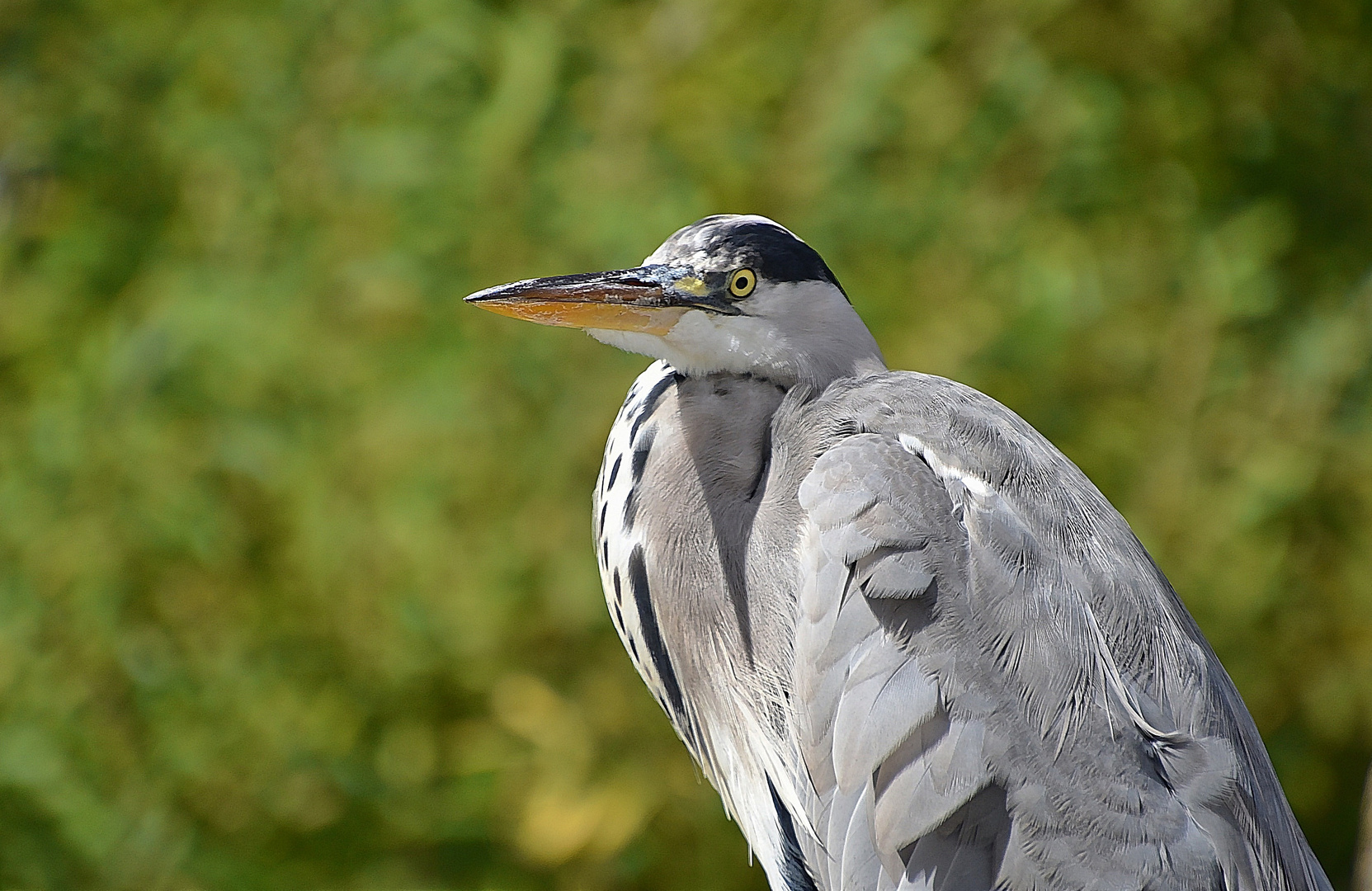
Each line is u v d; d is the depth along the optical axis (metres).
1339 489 8.23
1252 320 8.33
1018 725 4.15
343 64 8.22
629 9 8.38
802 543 4.52
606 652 8.00
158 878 8.16
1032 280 7.76
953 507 4.43
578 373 7.73
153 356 8.02
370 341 7.96
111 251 8.80
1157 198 8.39
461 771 8.23
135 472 8.10
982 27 8.12
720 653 4.75
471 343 7.84
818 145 7.74
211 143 8.36
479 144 7.75
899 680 4.15
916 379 4.85
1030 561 4.37
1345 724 8.45
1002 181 8.08
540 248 7.81
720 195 7.77
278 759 8.22
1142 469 7.93
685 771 7.96
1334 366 8.07
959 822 4.13
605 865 8.15
